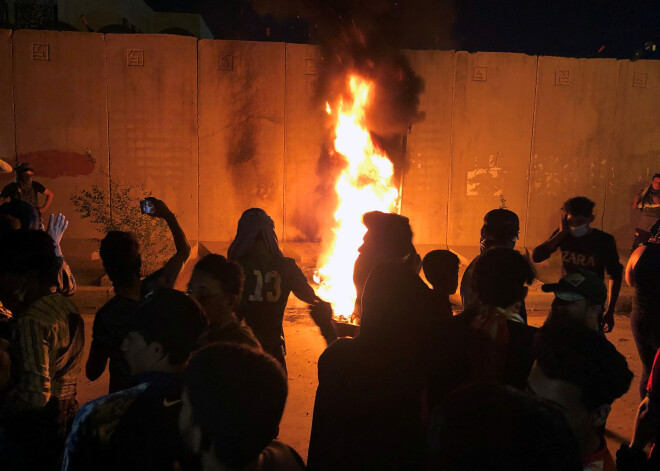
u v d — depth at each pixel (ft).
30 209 15.25
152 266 28.45
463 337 8.65
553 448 3.84
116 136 32.27
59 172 32.12
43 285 9.37
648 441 10.16
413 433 7.62
